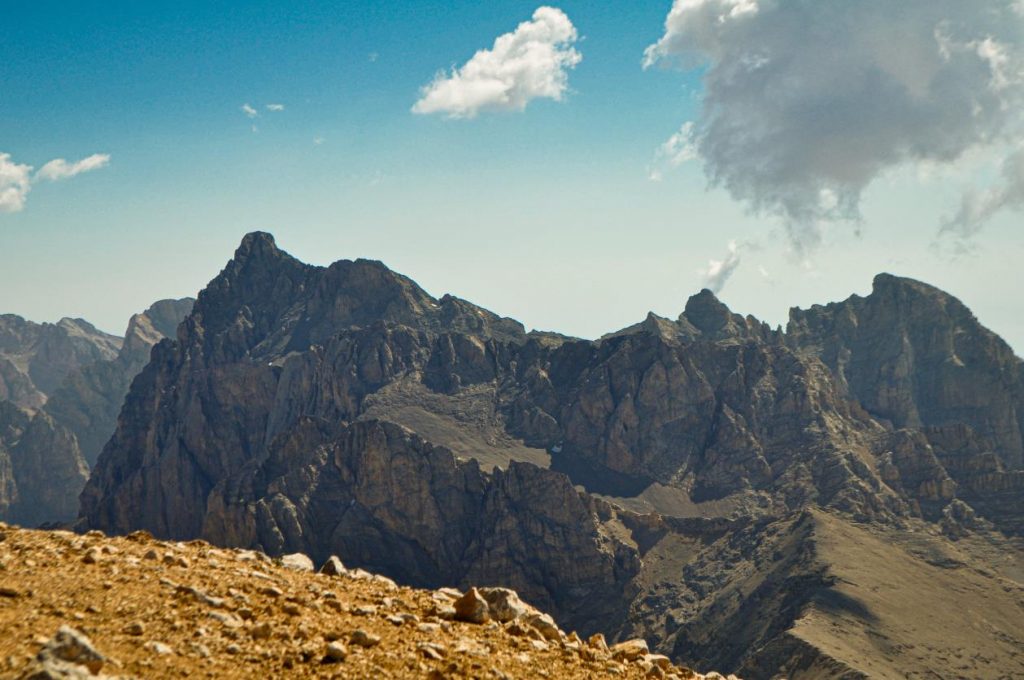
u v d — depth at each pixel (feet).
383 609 99.76
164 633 78.69
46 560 93.66
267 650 79.77
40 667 65.05
